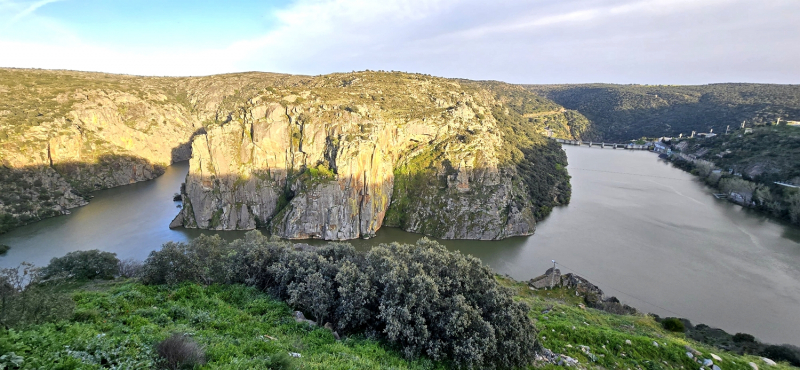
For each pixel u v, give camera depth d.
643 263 77.75
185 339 18.84
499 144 128.25
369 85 130.25
